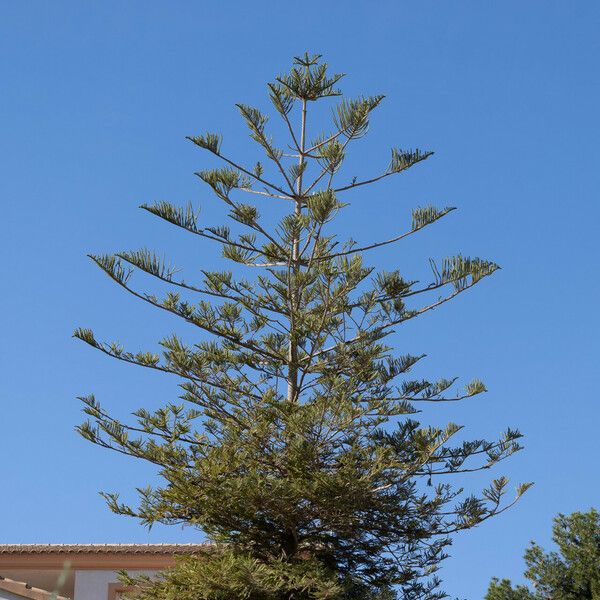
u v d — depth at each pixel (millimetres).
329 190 11906
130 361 13000
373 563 12844
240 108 12961
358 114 12250
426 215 12906
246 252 13250
